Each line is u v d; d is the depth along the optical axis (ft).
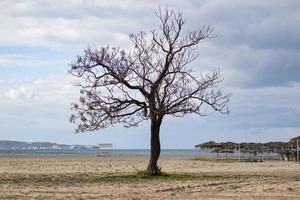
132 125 90.43
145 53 89.25
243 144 244.63
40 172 110.01
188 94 89.35
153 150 90.12
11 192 62.95
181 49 89.40
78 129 89.10
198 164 168.14
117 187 70.33
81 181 81.15
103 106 87.61
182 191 63.93
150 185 73.15
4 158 218.38
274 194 59.57
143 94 88.07
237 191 63.46
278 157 273.54
